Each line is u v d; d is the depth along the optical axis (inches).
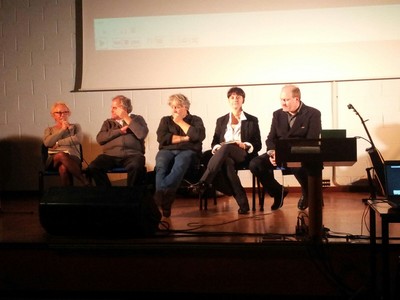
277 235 110.7
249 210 145.3
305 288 107.7
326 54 177.3
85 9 187.0
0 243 113.3
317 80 177.9
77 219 111.0
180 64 183.6
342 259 106.0
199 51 182.7
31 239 114.7
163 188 138.1
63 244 111.6
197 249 108.7
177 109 153.3
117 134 157.6
